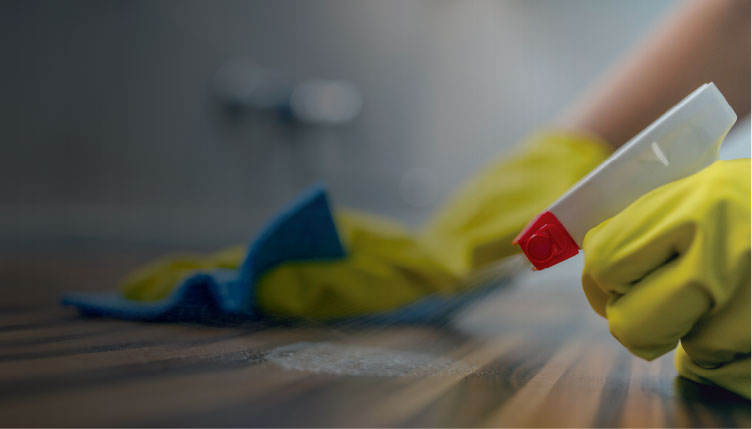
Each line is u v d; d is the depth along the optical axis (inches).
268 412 12.1
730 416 13.2
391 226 26.5
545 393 14.2
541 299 38.9
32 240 74.6
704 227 14.2
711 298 14.3
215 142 129.7
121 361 15.0
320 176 160.1
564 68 219.3
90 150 99.8
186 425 11.3
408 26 202.8
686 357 15.9
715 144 15.4
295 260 22.8
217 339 17.9
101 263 53.8
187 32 122.4
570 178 25.4
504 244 25.1
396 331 22.7
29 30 88.0
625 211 15.2
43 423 11.2
